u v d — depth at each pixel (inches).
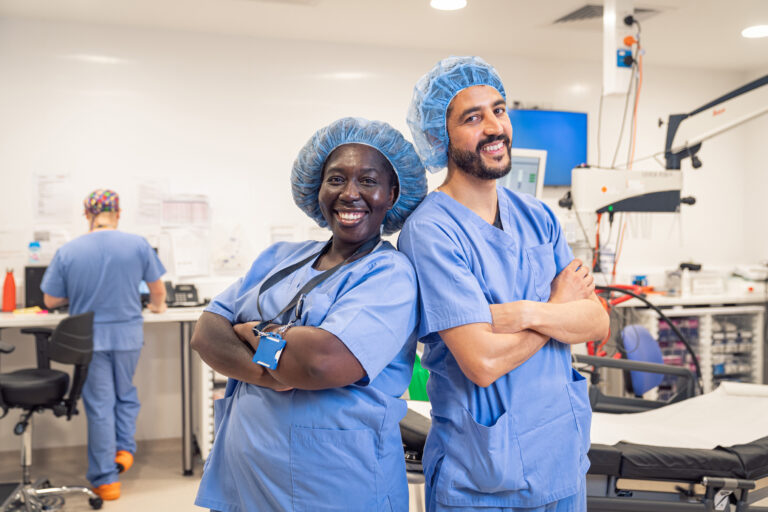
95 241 132.3
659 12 150.2
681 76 205.5
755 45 179.2
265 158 171.9
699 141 146.4
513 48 181.9
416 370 106.3
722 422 92.0
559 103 194.2
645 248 203.6
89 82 159.8
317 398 52.2
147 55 163.2
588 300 59.7
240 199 170.7
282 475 52.2
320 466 51.6
